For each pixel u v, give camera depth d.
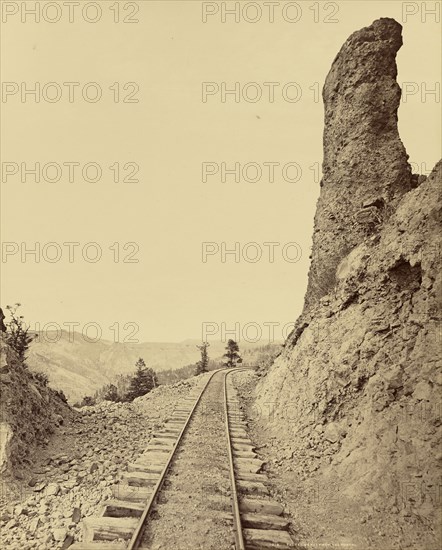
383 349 11.22
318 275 16.98
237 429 14.83
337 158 17.22
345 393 11.80
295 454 11.88
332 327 14.08
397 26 17.44
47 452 12.00
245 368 45.06
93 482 10.09
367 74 16.89
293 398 14.52
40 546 7.20
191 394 22.44
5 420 10.88
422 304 10.62
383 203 15.58
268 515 8.07
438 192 11.02
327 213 16.95
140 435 14.46
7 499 9.02
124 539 6.98
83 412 17.53
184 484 9.37
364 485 9.05
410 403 9.35
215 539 7.07
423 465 8.17
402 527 7.61
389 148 16.28
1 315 15.41
